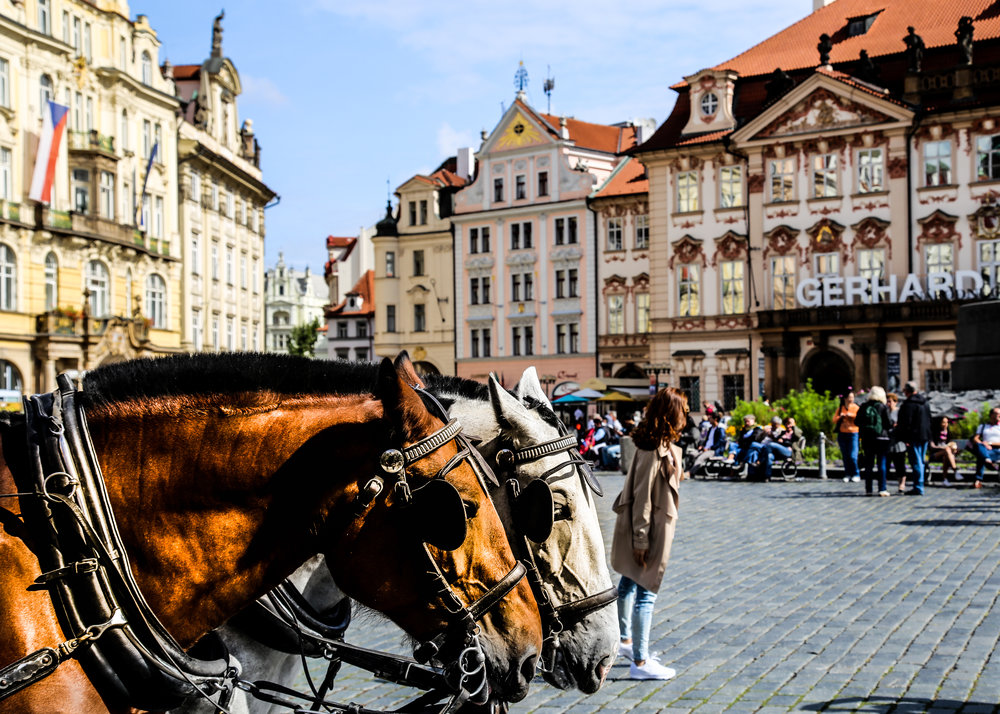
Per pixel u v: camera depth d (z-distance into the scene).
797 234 50.28
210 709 3.58
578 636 4.71
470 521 3.11
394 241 68.44
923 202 47.38
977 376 26.03
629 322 59.84
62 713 2.65
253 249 69.31
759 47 55.19
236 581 2.98
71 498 2.79
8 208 42.69
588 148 64.19
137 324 49.94
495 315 64.88
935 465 27.69
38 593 2.72
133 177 51.59
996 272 45.78
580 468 4.89
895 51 49.78
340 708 3.57
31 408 2.92
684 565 12.98
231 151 65.31
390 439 3.04
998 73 46.00
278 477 2.99
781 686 7.47
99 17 49.38
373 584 3.03
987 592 10.85
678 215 53.97
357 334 81.38
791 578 11.90
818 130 49.56
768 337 50.56
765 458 26.98
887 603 10.36
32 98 44.28
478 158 65.44
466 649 3.02
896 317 46.88
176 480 2.96
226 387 3.08
